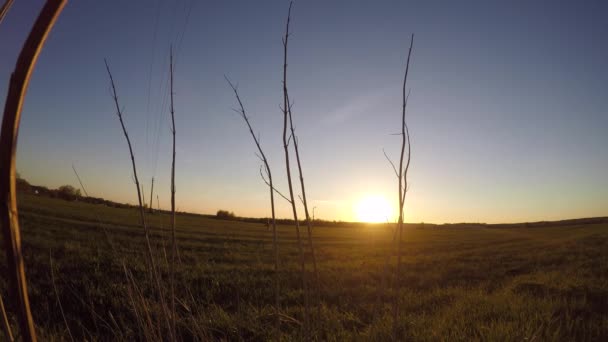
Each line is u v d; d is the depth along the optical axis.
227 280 9.95
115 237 17.02
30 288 6.83
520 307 6.22
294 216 1.67
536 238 49.78
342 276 11.52
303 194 1.69
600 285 8.92
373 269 14.00
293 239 33.66
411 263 18.06
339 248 27.33
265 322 4.98
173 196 1.68
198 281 9.18
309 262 16.73
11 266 0.57
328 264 16.06
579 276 11.03
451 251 28.06
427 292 9.44
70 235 19.45
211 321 4.40
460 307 6.50
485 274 14.38
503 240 46.31
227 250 20.42
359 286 9.63
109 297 5.96
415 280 12.30
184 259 13.81
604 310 6.24
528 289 8.82
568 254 22.09
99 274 8.34
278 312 1.74
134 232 22.89
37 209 34.09
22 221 24.78
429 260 20.09
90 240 17.06
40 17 0.56
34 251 13.08
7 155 0.56
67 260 10.99
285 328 4.76
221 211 74.38
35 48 0.56
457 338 4.51
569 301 7.04
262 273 11.67
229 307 6.79
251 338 4.29
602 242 30.91
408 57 1.67
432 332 4.69
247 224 61.59
